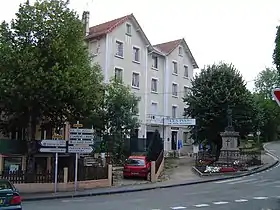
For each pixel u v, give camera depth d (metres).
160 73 50.53
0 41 22.36
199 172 32.03
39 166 26.92
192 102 42.16
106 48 41.91
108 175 24.84
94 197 19.84
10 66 21.48
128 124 32.81
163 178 29.22
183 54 54.94
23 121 24.17
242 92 41.88
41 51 22.08
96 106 24.83
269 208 15.42
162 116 49.88
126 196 20.05
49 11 22.58
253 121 42.22
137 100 34.34
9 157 24.89
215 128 41.53
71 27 22.91
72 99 22.66
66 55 22.22
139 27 46.09
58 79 21.20
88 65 24.42
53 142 21.70
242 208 15.39
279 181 27.30
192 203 16.89
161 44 54.97
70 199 19.08
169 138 50.56
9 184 12.39
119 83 33.94
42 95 21.36
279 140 82.00
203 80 42.69
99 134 32.38
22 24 22.22
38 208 15.26
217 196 19.56
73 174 23.03
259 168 36.28
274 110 77.94
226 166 34.81
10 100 21.78
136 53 46.50
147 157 31.89
